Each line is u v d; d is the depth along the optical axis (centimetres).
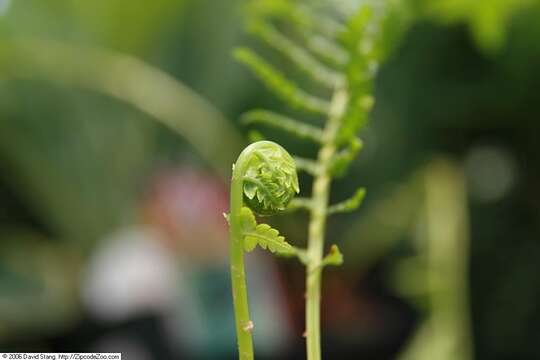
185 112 93
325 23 51
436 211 97
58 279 126
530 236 112
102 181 130
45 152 130
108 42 119
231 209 28
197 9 117
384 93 106
